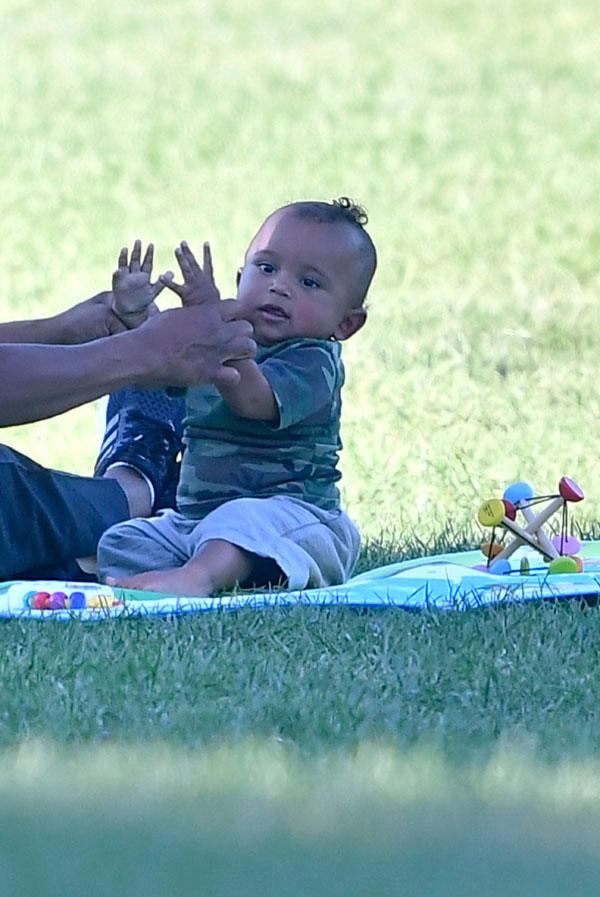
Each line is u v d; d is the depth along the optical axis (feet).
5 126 205.26
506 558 55.47
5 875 26.04
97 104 218.59
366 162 192.95
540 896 25.68
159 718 38.14
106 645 43.93
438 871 26.63
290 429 54.39
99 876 25.99
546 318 124.06
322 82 233.35
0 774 33.35
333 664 42.73
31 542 53.67
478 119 213.66
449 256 151.33
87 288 136.56
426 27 270.46
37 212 166.71
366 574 56.95
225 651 43.57
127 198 173.68
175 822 29.71
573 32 265.13
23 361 47.26
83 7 284.00
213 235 158.10
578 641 45.44
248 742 36.11
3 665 42.24
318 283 54.95
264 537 52.54
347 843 28.43
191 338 48.65
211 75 237.04
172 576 51.42
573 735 37.17
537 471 77.87
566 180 184.03
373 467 79.46
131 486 57.77
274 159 193.47
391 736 36.86
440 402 95.20
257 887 25.48
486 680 41.70
